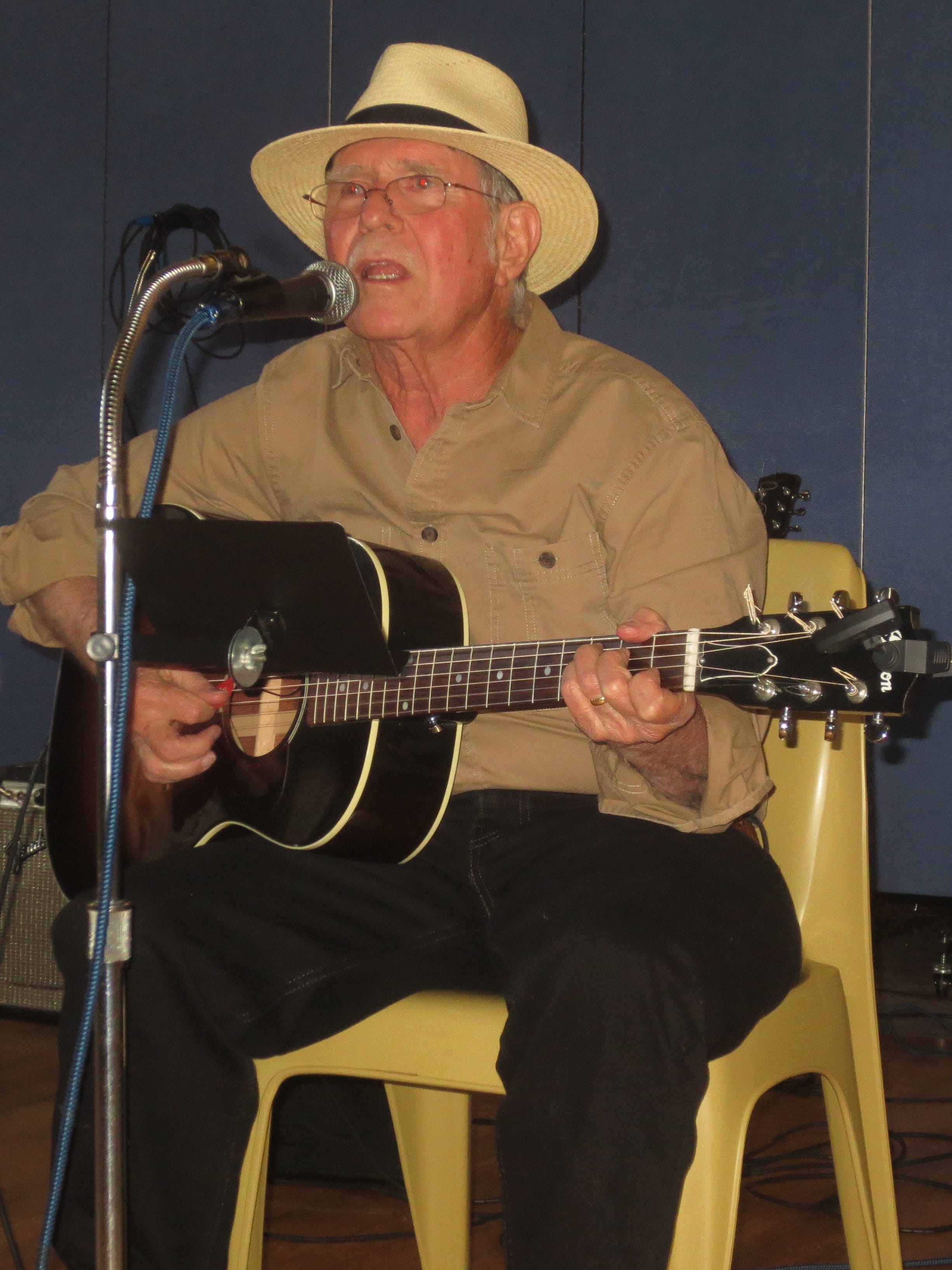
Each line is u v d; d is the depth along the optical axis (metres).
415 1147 1.84
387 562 1.79
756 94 4.20
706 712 1.57
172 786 1.98
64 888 2.09
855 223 4.11
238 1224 1.59
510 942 1.56
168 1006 1.60
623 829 1.69
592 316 4.43
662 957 1.38
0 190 5.07
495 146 1.90
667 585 1.70
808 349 4.18
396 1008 1.56
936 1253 2.07
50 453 5.06
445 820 1.84
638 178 4.35
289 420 2.07
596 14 4.37
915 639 1.35
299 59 4.73
